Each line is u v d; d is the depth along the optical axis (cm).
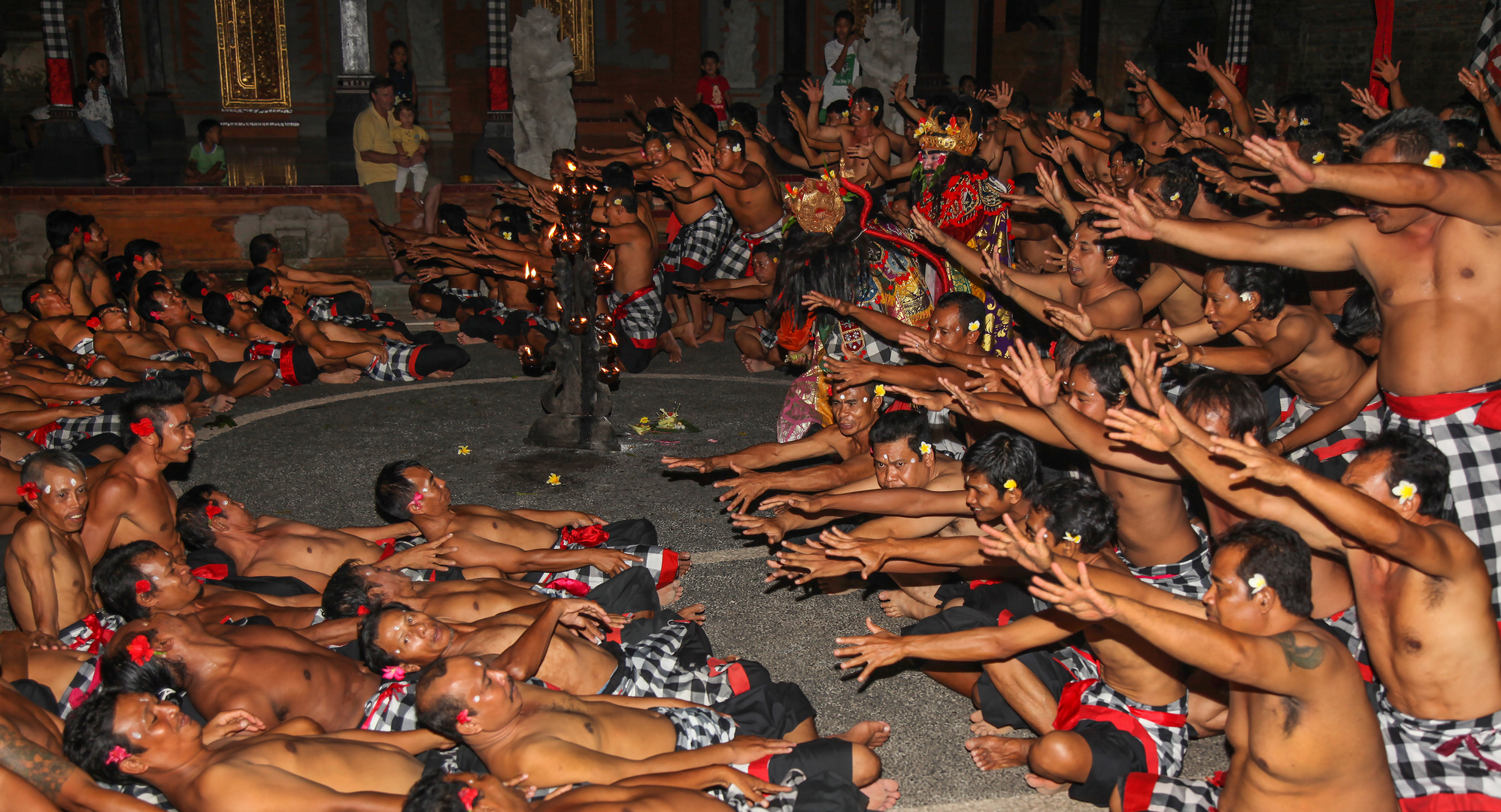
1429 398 355
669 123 1016
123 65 1839
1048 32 2019
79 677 374
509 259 870
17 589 421
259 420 754
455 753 340
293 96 2127
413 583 417
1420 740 302
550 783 302
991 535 279
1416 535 272
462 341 973
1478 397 349
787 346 578
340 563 470
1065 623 324
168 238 1191
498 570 457
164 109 1989
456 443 708
